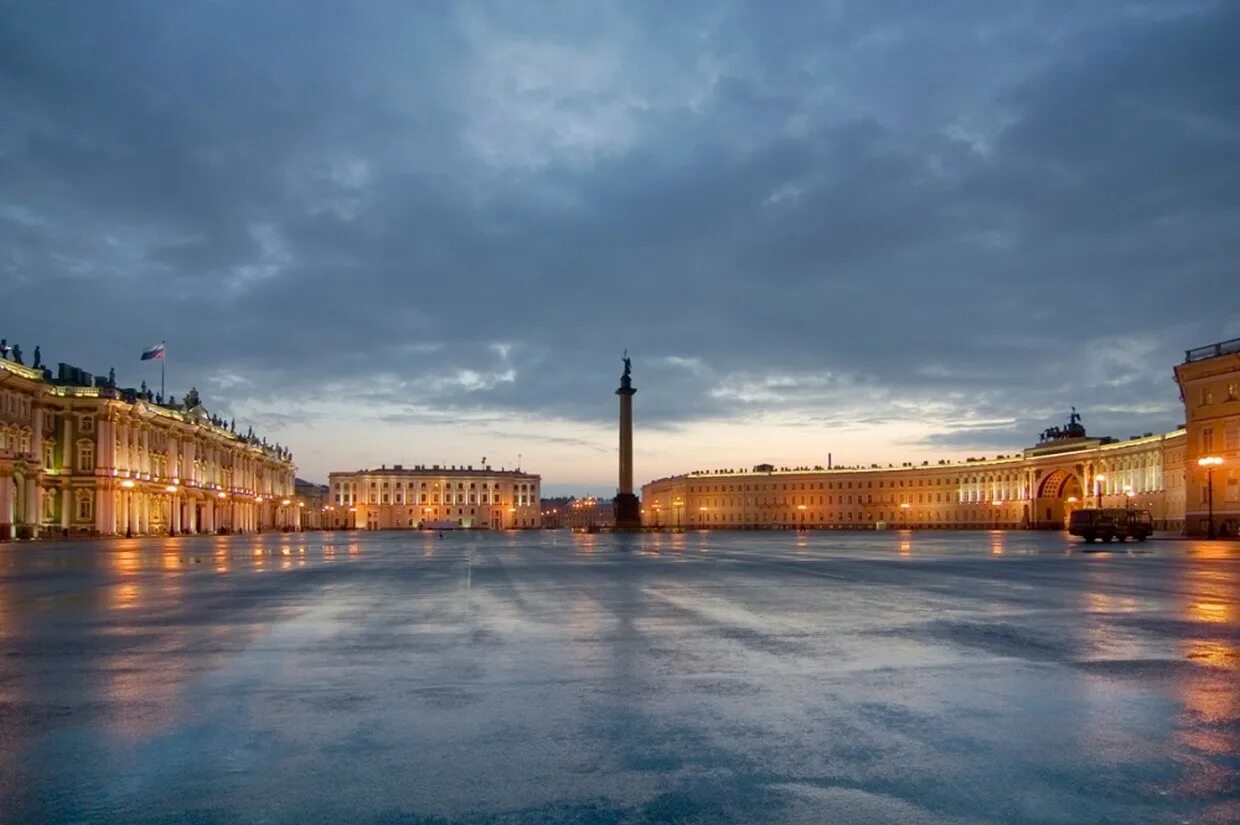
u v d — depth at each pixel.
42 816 5.96
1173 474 121.25
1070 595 19.70
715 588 22.16
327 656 11.88
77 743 7.63
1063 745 7.32
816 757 7.07
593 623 15.09
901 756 7.07
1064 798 6.12
